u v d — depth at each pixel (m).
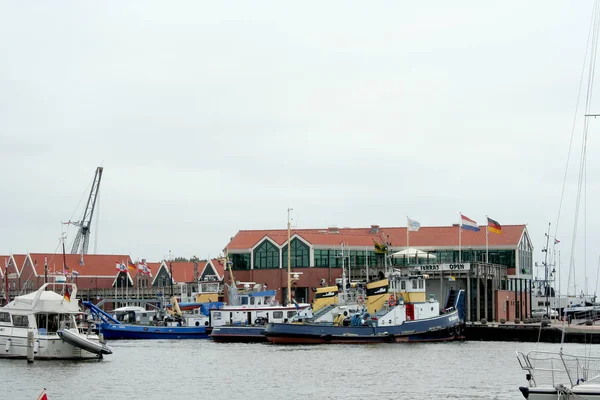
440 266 129.62
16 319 81.81
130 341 114.25
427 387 66.31
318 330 103.19
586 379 49.31
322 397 62.12
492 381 69.44
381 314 105.62
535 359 50.50
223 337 111.75
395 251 150.75
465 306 131.00
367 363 82.19
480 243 148.38
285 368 78.75
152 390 65.75
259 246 152.50
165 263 194.00
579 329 107.81
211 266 179.12
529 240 155.62
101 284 199.12
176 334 117.75
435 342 105.44
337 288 114.25
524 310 152.12
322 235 151.38
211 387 67.31
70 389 65.50
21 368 75.50
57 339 81.56
